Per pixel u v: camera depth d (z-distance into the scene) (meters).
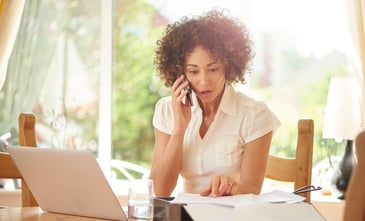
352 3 2.73
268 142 1.68
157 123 1.83
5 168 1.57
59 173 1.21
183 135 1.70
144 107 3.16
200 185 1.70
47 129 3.19
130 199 1.16
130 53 3.17
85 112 3.19
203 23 1.62
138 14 3.17
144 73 3.16
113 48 3.19
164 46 1.72
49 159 1.21
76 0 3.19
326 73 2.99
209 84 1.62
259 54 3.04
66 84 3.20
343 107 2.66
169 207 1.12
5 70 2.99
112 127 3.19
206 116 1.73
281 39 3.03
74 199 1.24
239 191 1.34
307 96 3.01
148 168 3.15
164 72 1.75
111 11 3.16
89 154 1.12
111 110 3.18
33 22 3.19
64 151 1.17
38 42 3.19
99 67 3.18
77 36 3.19
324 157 2.95
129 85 3.18
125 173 3.17
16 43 3.17
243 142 1.70
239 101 1.72
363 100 2.67
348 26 2.75
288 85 3.03
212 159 1.69
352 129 2.64
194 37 1.60
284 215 1.07
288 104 3.02
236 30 1.66
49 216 1.28
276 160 1.76
